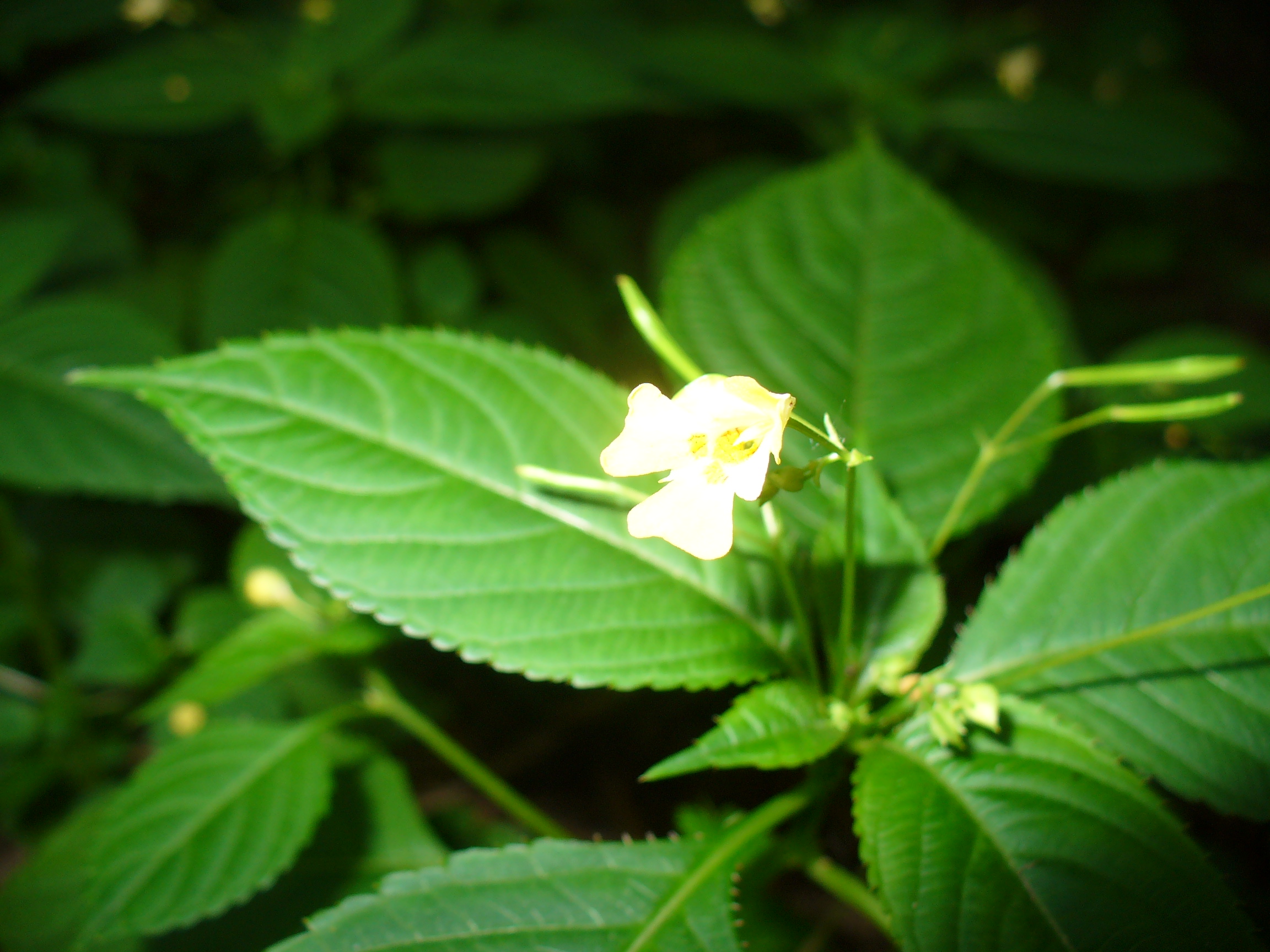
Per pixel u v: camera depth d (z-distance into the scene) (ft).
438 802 1.11
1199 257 1.87
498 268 1.49
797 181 0.90
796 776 1.03
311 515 0.73
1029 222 1.65
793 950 0.88
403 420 0.75
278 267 1.18
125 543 1.15
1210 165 1.25
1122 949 0.65
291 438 0.74
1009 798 0.69
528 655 0.72
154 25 1.58
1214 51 2.43
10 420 0.96
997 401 0.83
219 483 0.98
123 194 1.55
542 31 1.50
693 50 1.28
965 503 0.80
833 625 0.74
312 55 1.21
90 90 1.17
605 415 0.78
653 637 0.73
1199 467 0.76
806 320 0.86
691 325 0.86
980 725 0.71
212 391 0.74
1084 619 0.75
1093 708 0.73
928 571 0.74
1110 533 0.76
